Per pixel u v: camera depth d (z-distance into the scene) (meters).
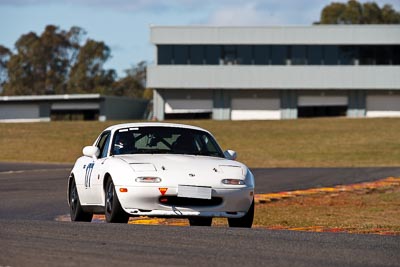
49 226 29.64
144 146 35.66
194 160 34.06
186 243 25.53
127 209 32.22
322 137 168.62
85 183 36.59
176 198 32.34
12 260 22.17
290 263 22.27
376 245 26.17
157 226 30.30
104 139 37.78
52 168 98.62
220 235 27.70
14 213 48.31
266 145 158.12
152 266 21.42
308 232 29.83
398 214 54.47
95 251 23.75
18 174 84.38
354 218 50.97
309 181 81.44
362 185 76.25
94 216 46.22
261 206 58.00
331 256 23.64
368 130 177.25
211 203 32.72
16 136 171.88
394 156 140.75
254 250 24.42
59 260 22.20
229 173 33.38
